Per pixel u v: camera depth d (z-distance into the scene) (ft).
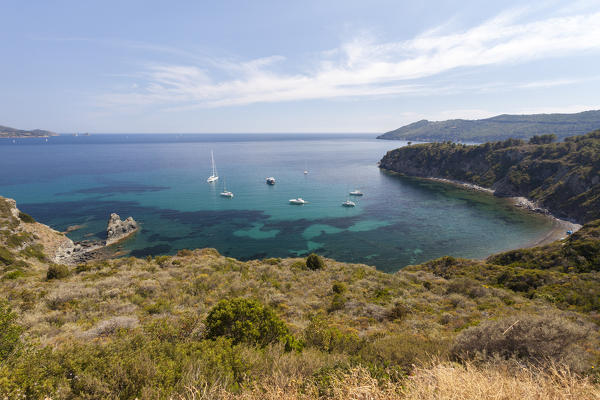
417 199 339.57
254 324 31.65
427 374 16.05
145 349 19.99
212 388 15.89
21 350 19.61
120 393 16.19
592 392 14.39
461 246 198.59
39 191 341.82
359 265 124.57
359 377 16.65
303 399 15.40
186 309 50.60
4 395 14.34
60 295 52.95
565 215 275.18
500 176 410.52
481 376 15.69
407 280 93.09
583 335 24.97
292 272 100.48
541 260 126.31
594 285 75.46
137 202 302.45
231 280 76.02
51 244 174.60
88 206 282.15
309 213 275.18
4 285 66.08
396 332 44.47
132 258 105.19
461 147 520.01
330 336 33.94
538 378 16.30
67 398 15.72
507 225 245.86
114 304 51.06
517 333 24.89
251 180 443.32
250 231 223.10
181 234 214.28
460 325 49.21
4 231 157.28
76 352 19.53
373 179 478.59
